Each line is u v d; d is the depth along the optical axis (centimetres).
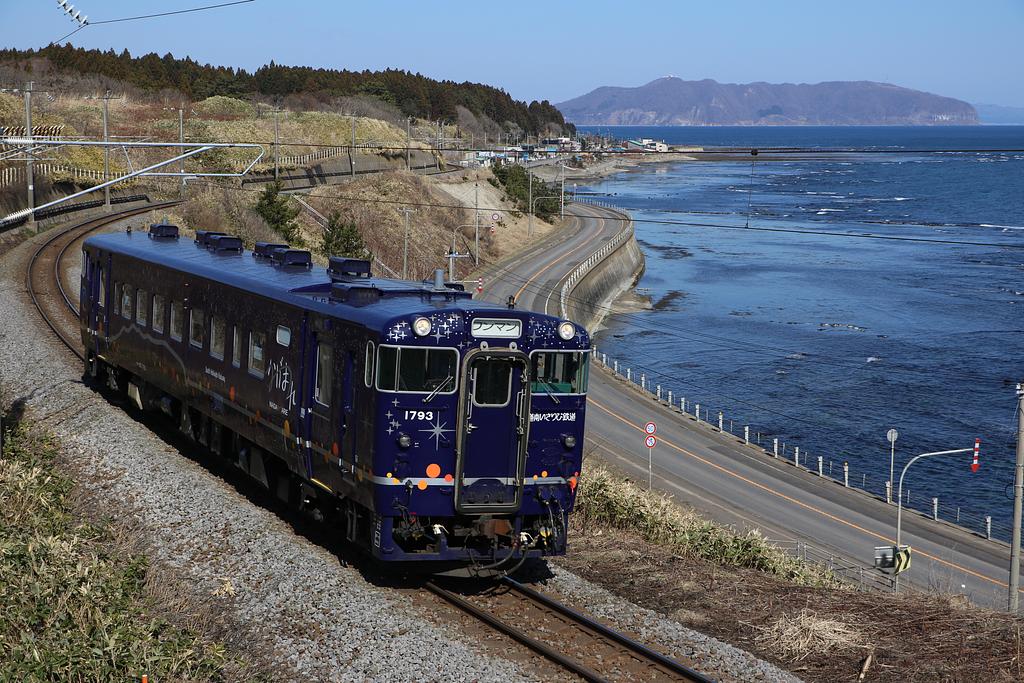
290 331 1580
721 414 4794
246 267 1923
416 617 1262
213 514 1599
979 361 6419
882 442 4884
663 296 8731
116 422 2202
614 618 1295
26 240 4816
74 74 12162
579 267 8012
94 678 1008
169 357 2072
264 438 1677
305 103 14925
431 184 9900
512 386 1370
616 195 17225
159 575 1336
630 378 5750
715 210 14525
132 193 6956
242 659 1109
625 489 2091
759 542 1848
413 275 7356
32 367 2675
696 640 1221
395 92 18050
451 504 1362
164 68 14012
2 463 1708
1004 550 3469
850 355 6569
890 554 2302
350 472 1404
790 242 12250
